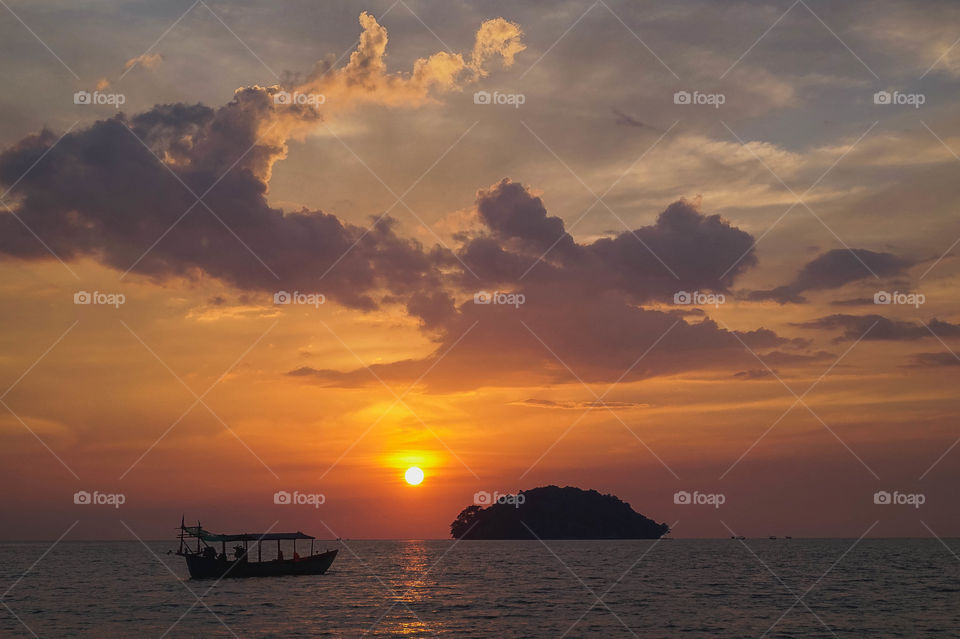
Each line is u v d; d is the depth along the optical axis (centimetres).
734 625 6894
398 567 16525
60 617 7462
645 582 12044
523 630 6619
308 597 9200
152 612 7781
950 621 7106
